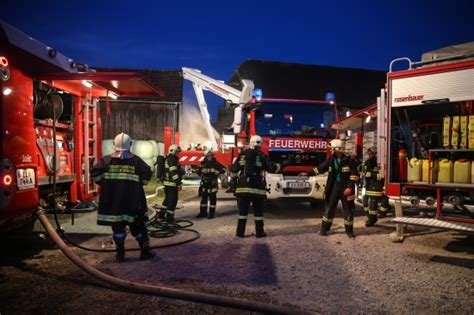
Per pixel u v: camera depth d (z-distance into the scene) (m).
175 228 6.42
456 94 5.25
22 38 4.36
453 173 5.29
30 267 4.36
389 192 5.84
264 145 7.84
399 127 6.08
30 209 4.50
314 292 3.67
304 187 7.69
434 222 5.20
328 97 8.85
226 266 4.46
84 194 6.77
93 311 3.20
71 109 6.65
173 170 6.98
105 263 4.55
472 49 5.91
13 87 4.28
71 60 5.57
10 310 3.20
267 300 3.47
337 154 6.08
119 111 18.83
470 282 3.97
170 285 3.83
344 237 5.98
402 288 3.79
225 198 10.83
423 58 6.17
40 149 5.54
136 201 4.60
